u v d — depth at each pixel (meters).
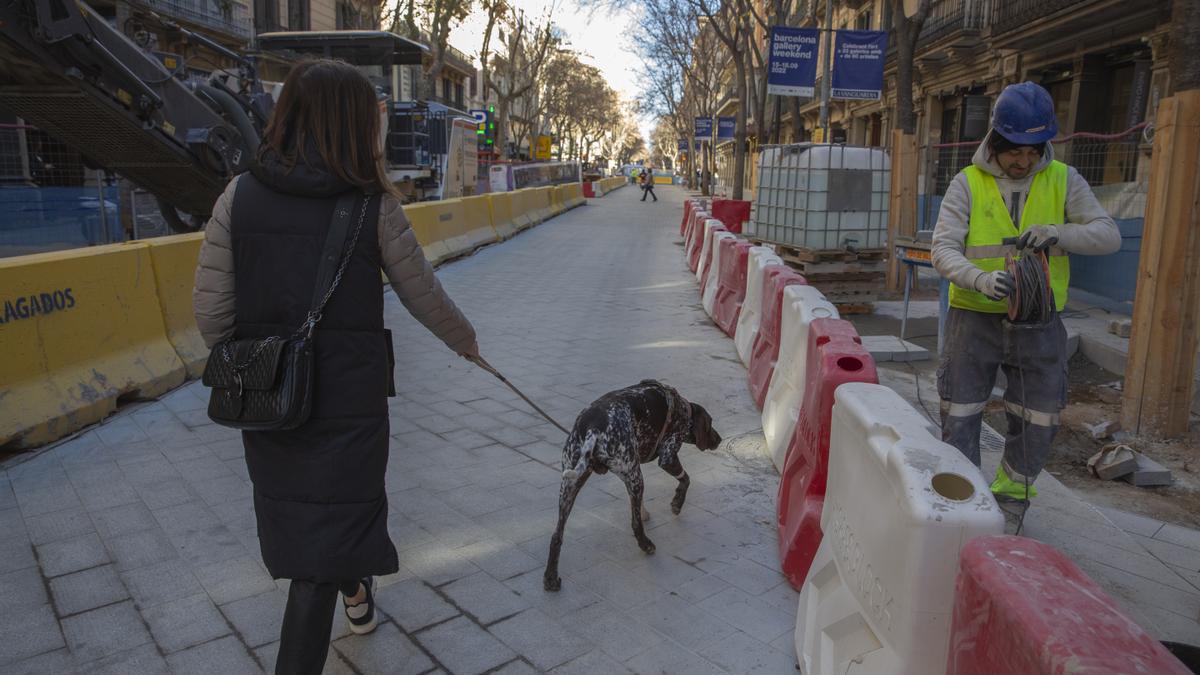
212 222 2.21
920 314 9.80
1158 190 5.09
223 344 2.21
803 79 15.80
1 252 12.39
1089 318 8.61
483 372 6.73
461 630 2.99
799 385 4.50
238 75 11.00
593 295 10.95
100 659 2.78
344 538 2.22
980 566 1.45
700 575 3.42
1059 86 17.00
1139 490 4.63
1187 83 4.82
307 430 2.19
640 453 3.54
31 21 7.66
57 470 4.36
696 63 48.56
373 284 2.23
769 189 11.12
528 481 4.43
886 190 9.81
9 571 3.33
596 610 3.14
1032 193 3.37
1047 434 3.56
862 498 2.34
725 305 8.70
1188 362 5.20
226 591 3.22
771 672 2.77
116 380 5.27
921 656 1.88
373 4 31.16
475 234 16.31
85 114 8.63
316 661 2.24
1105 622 1.21
